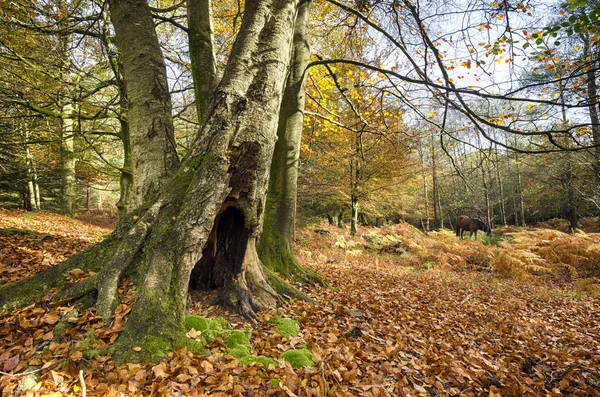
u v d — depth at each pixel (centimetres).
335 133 1473
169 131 464
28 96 988
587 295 860
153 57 473
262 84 424
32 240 770
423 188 2441
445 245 1459
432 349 427
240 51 430
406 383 329
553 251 1241
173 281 343
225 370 289
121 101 993
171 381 260
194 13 564
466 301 701
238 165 401
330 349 354
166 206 376
